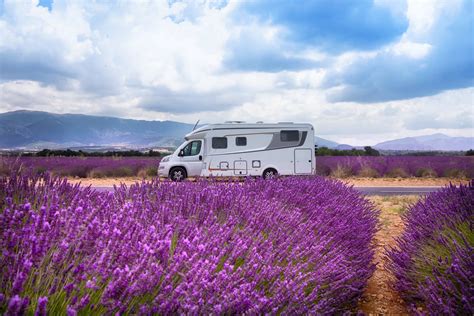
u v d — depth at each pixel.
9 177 3.55
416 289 3.90
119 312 1.91
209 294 2.31
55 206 2.62
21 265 1.96
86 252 2.27
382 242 6.95
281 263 3.26
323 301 2.97
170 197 4.39
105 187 16.00
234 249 2.89
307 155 18.67
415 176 23.34
